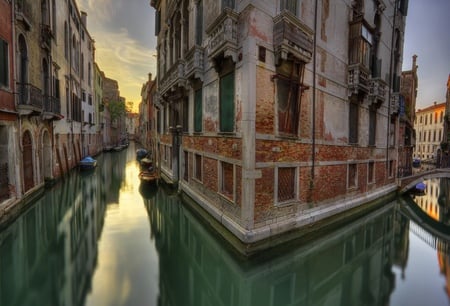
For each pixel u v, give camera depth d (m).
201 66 8.79
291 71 6.79
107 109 42.34
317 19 7.57
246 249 5.84
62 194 12.56
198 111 9.66
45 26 12.04
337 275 6.12
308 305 4.99
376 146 11.53
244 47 6.01
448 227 10.30
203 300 5.00
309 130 7.55
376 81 10.16
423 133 41.25
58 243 7.15
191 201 10.20
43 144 12.57
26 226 8.34
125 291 5.00
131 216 9.76
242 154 6.09
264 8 6.12
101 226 8.63
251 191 5.95
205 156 8.82
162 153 17.14
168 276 5.66
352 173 10.04
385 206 11.99
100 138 35.41
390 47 12.11
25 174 10.05
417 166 30.67
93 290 4.96
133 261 6.27
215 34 7.05
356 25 9.02
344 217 9.12
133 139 84.00
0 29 8.05
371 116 11.07
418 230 9.57
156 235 7.99
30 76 10.38
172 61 13.11
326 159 8.30
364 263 6.79
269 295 5.27
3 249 6.71
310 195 7.66
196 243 7.65
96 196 12.64
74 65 19.81
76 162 20.09
